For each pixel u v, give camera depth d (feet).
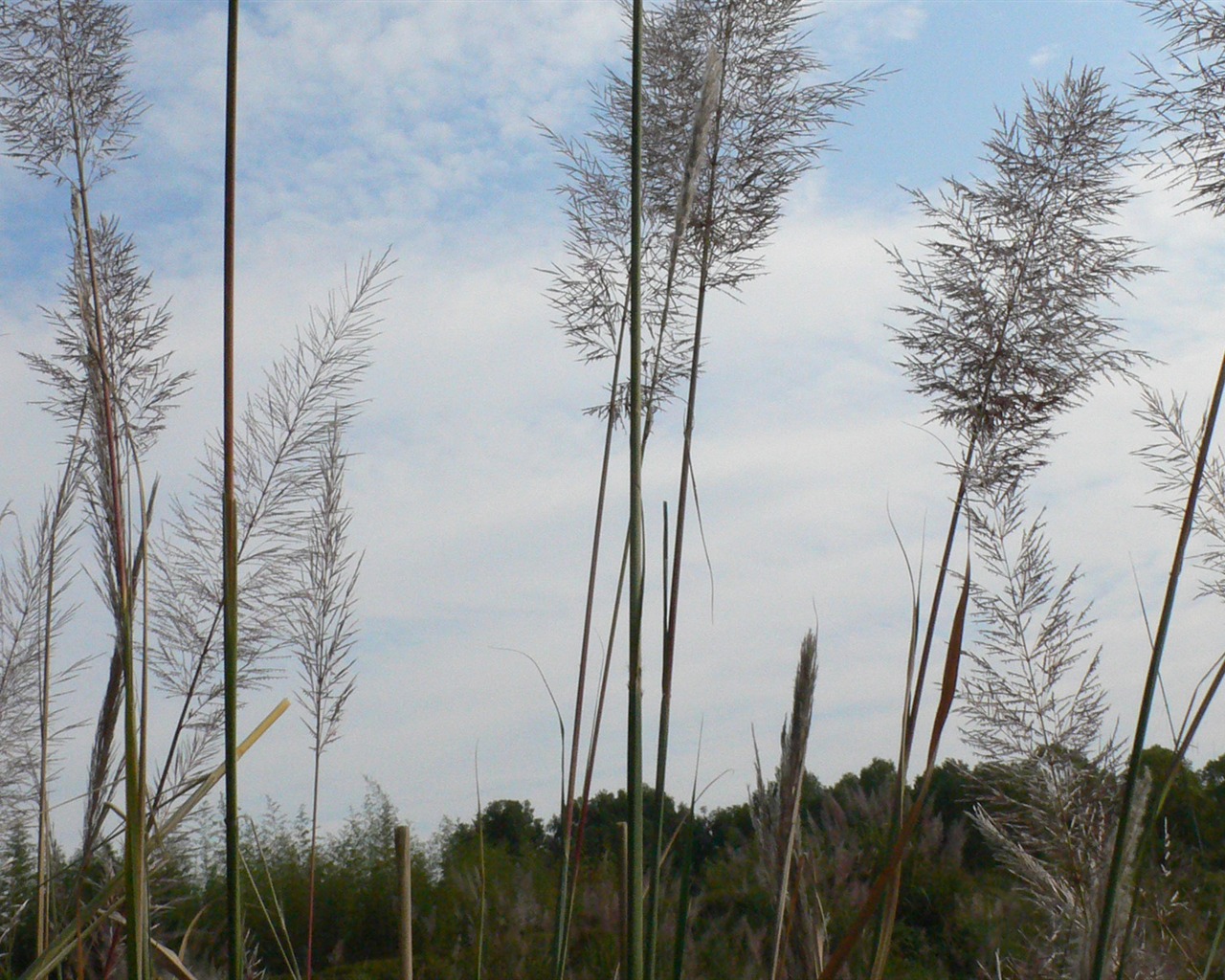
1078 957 4.68
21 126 6.93
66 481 7.93
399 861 5.50
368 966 22.65
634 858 4.25
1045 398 7.55
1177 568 4.49
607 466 8.48
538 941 19.12
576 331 10.59
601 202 10.47
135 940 4.16
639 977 4.16
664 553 5.74
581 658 8.06
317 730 8.79
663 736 5.63
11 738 7.61
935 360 7.88
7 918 7.21
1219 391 4.58
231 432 4.00
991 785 8.35
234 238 4.00
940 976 14.47
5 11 7.09
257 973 8.04
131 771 4.17
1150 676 4.46
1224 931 6.83
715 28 9.05
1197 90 7.53
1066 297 7.77
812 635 4.67
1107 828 7.44
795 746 4.61
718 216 8.95
